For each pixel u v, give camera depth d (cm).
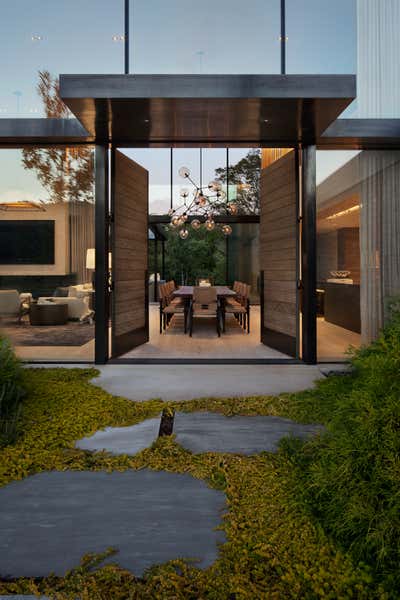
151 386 381
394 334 229
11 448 244
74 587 140
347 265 491
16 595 137
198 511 186
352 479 168
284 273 525
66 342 495
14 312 498
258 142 479
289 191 510
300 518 175
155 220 1026
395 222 496
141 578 144
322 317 490
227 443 256
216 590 138
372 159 496
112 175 494
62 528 173
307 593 136
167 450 244
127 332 539
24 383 352
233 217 1002
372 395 192
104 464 229
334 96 346
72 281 494
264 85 345
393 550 145
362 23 475
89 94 346
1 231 498
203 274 1270
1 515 182
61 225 495
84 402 326
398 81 484
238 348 569
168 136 461
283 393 353
